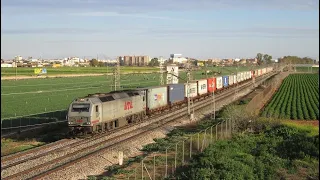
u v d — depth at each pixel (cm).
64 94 9181
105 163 3033
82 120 3925
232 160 2805
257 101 7125
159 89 5884
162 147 3519
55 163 2927
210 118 5425
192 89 7300
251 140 3716
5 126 4838
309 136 3716
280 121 4638
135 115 5078
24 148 3609
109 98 4338
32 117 5650
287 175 2734
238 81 11850
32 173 2666
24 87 10944
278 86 12362
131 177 2659
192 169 2641
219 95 8988
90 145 3566
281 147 3419
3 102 7706
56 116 5759
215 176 2462
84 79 14000
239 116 4525
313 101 8106
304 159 3097
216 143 3412
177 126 4856
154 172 2631
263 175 2670
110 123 4391
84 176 2695
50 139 4034
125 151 3400
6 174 2664
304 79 15400
